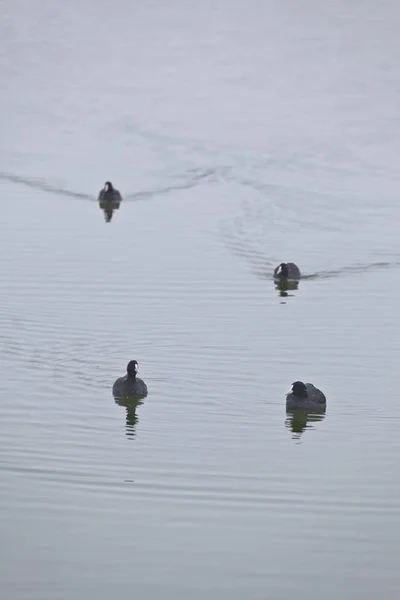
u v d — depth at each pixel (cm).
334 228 5584
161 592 2394
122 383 3450
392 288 4650
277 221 5691
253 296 4491
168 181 6544
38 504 2772
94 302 4338
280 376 3631
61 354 3778
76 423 3259
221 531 2658
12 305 4275
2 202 5994
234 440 3166
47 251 5053
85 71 9375
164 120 8006
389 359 3800
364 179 6581
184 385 3544
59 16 11169
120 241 5269
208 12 11531
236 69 9519
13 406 3350
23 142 7381
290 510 2764
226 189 6353
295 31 10831
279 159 7031
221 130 7731
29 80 9081
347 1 12000
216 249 5172
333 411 3381
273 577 2461
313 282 4722
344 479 2938
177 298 4425
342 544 2611
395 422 3303
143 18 11231
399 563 2528
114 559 2525
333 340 3981
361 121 7981
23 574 2455
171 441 3152
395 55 10006
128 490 2848
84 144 7375
